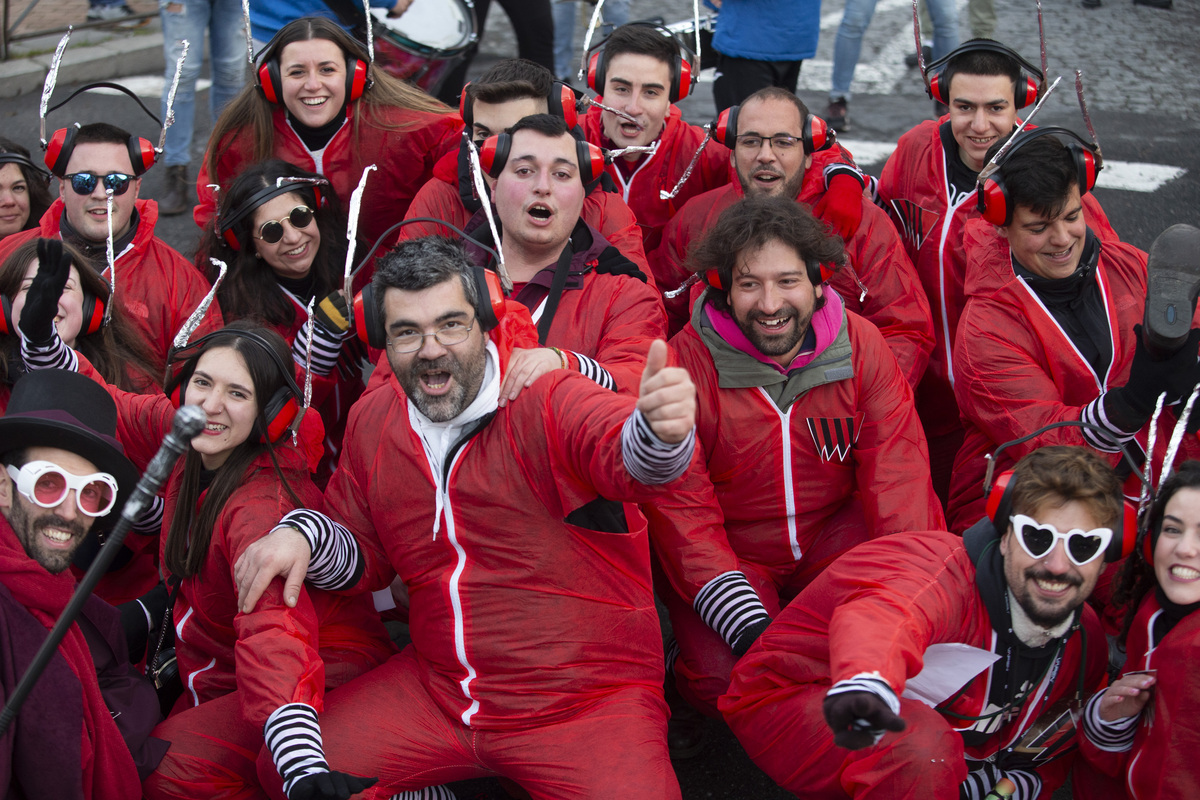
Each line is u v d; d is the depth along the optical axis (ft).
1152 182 20.33
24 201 13.29
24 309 9.54
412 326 7.97
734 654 9.64
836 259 9.66
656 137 13.71
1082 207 10.91
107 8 28.19
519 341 8.68
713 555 9.73
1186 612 7.73
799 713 8.32
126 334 11.30
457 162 12.15
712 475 10.41
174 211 19.06
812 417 10.02
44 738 7.50
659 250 13.16
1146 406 9.15
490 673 8.60
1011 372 10.50
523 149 10.12
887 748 7.66
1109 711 7.90
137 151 11.96
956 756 7.69
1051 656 8.08
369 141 13.44
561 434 8.01
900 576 7.88
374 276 8.23
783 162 11.99
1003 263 10.68
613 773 8.17
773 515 10.39
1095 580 7.73
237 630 8.50
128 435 10.06
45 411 7.88
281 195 11.67
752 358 9.93
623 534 8.55
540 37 21.08
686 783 10.02
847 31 22.02
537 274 10.41
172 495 9.60
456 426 8.40
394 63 17.25
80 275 10.47
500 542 8.45
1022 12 30.01
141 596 9.94
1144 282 10.67
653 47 13.26
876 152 21.77
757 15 18.29
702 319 10.15
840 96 22.65
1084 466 7.57
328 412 11.93
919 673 7.91
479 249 10.95
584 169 10.27
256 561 8.35
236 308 12.10
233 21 18.42
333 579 8.92
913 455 10.05
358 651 9.53
